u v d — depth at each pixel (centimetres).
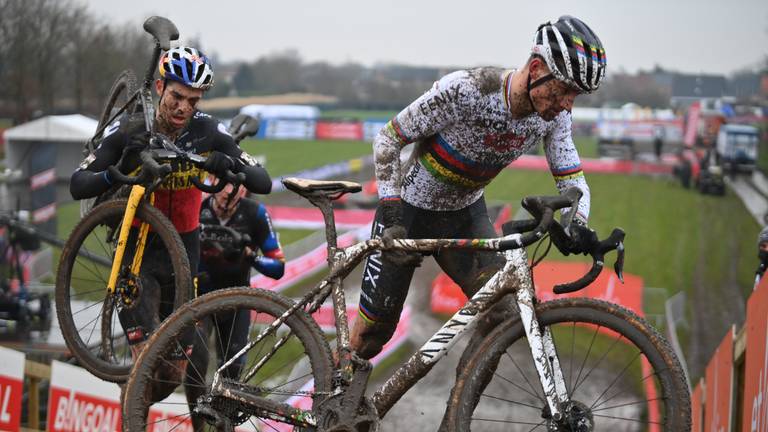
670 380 414
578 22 453
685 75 17100
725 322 2788
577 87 447
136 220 577
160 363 486
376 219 548
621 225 4872
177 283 523
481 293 462
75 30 6094
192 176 579
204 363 659
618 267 438
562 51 443
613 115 12206
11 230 2116
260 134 10581
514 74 486
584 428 432
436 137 521
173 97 535
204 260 798
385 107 15688
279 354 1022
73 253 575
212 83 543
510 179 6919
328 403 467
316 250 3047
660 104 15950
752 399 594
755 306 607
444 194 542
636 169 7800
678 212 5453
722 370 838
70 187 552
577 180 520
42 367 1104
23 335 1820
